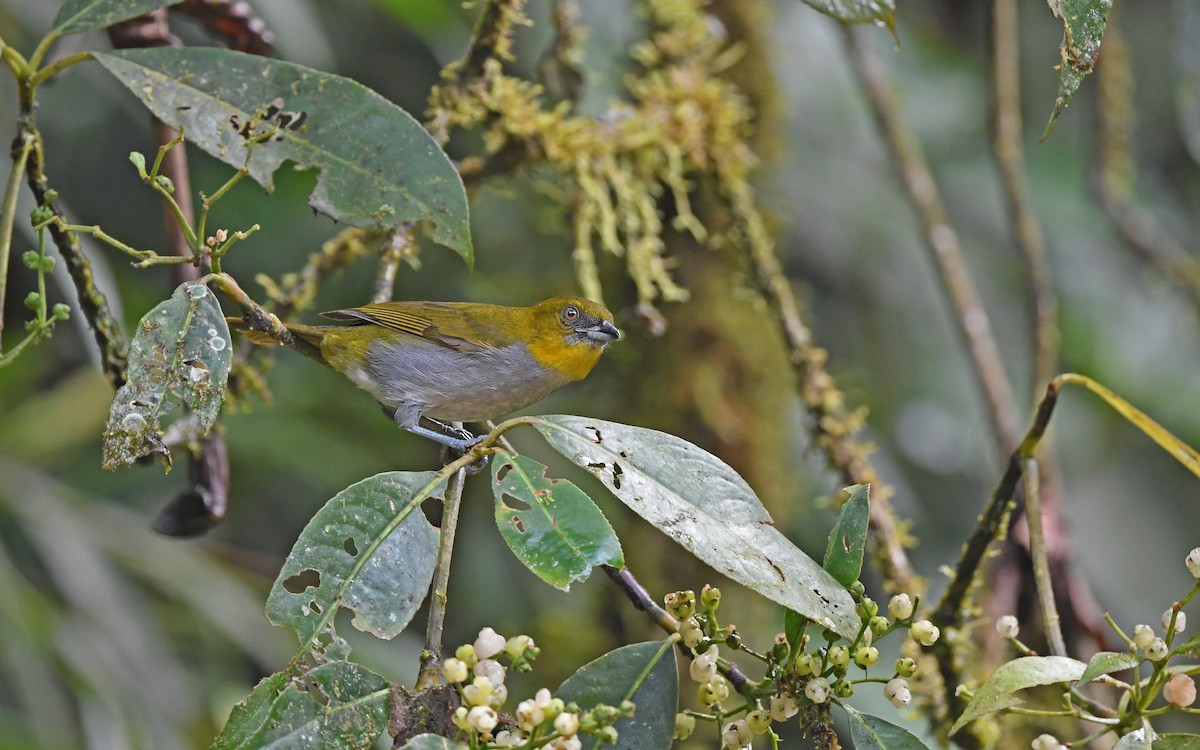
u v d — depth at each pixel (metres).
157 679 10.52
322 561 4.59
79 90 12.68
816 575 4.57
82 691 10.09
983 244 13.18
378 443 12.56
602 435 4.82
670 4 10.04
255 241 12.30
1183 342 12.90
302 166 5.48
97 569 10.76
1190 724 9.71
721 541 4.59
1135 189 13.61
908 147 10.22
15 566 11.23
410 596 4.62
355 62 12.88
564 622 10.83
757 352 10.58
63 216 6.04
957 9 14.21
